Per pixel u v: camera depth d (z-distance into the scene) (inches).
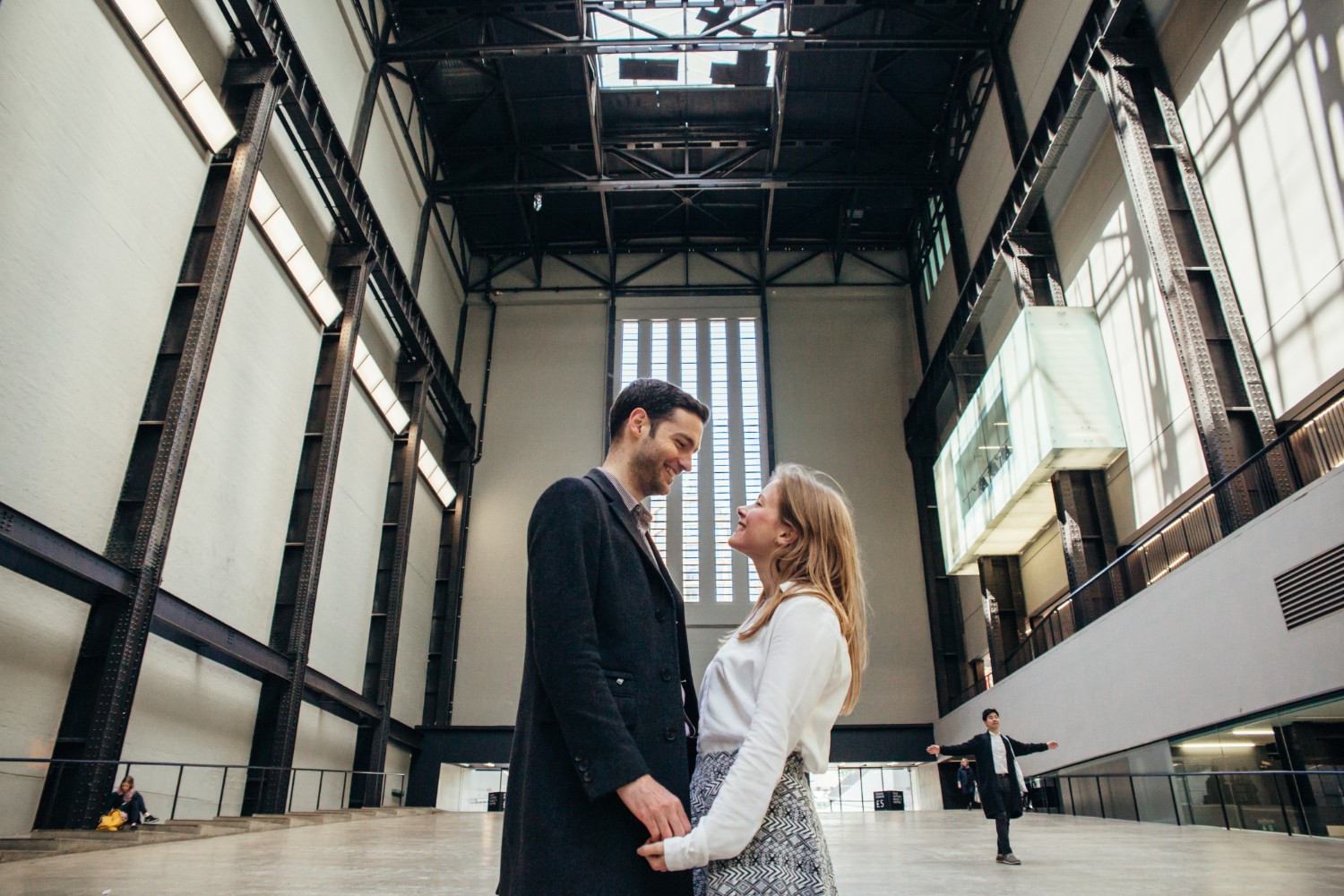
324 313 1245.7
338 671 1301.7
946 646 1761.8
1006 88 1429.6
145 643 751.1
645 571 112.3
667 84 1744.6
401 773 1616.6
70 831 639.1
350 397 1382.9
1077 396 1109.7
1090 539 1110.4
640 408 124.3
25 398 674.8
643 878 93.7
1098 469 1138.7
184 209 908.6
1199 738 766.5
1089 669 986.1
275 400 1101.7
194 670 920.9
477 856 525.0
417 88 1651.1
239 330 1008.2
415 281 1690.5
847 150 1877.5
